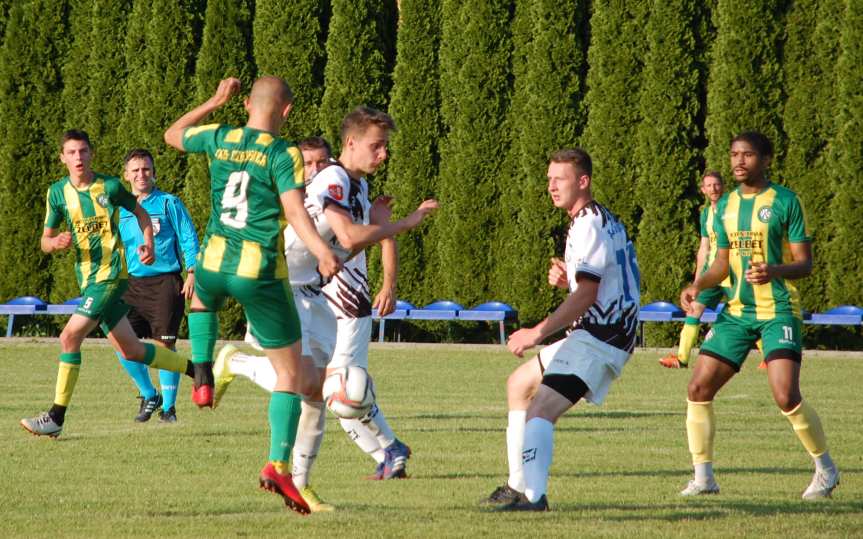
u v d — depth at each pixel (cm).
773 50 7188
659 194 7400
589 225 2241
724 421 3981
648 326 7444
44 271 8512
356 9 8081
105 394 4738
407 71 8006
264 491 2544
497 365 6262
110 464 2944
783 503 2414
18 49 8500
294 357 2127
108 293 3491
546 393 2264
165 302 4175
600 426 3831
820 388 5075
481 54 7812
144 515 2217
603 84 7531
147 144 8294
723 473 2869
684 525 2097
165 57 8275
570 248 2269
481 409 4297
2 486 2598
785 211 2594
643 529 2047
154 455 3100
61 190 3516
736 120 7219
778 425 3872
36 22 8506
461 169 7856
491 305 7575
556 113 7644
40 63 8512
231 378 2750
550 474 2844
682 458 3131
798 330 2594
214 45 8150
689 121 7381
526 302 7688
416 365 6250
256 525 2086
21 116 8506
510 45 7812
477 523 2105
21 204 8488
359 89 8088
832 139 7106
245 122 8206
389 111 8106
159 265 4184
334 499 2470
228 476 2758
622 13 7506
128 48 8394
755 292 2602
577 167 2294
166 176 8275
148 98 8288
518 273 7712
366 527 2061
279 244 2114
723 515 2223
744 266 2625
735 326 2619
